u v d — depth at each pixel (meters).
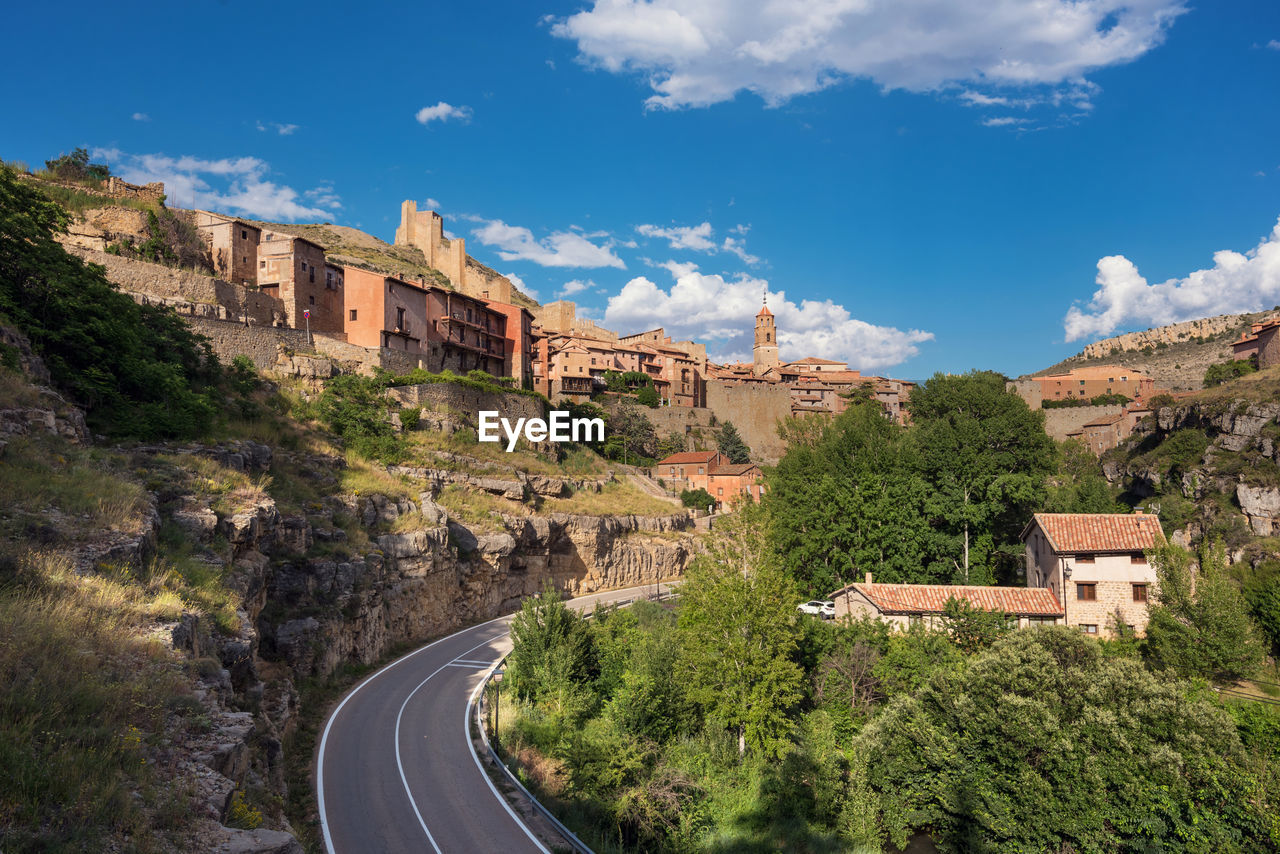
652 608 52.16
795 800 29.64
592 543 67.38
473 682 36.84
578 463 84.38
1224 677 36.94
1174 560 37.50
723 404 136.00
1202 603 36.06
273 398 50.19
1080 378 155.50
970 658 34.25
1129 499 96.25
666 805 27.25
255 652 22.38
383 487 47.31
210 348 45.47
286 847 11.59
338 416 52.59
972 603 40.28
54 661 13.24
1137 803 25.20
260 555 28.12
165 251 55.84
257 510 27.86
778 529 52.94
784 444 136.50
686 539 80.69
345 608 36.09
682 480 101.88
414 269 151.12
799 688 36.78
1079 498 60.34
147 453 30.17
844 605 44.59
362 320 67.94
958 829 28.14
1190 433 90.38
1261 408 81.81
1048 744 26.88
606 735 30.20
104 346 34.28
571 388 113.25
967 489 53.56
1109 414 138.50
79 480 21.81
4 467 20.56
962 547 52.72
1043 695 28.62
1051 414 141.88
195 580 21.12
